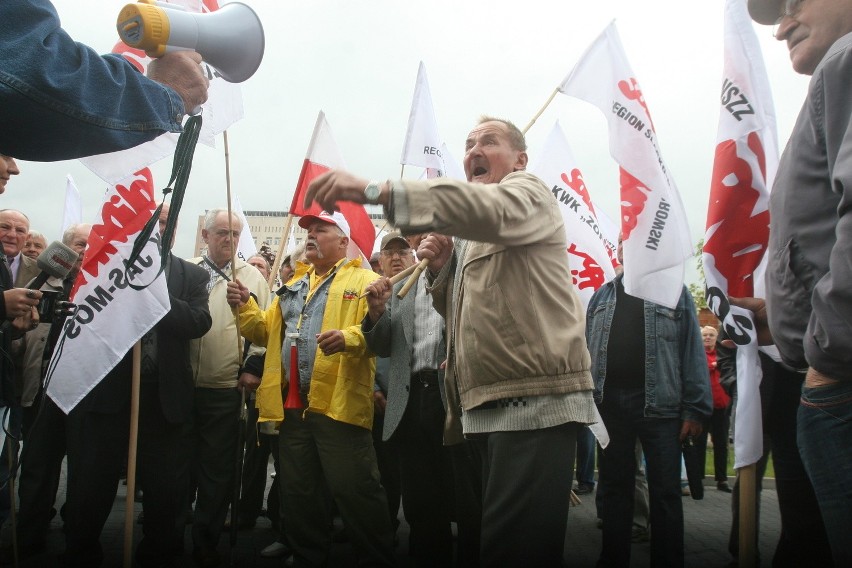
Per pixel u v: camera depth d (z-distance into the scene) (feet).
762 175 10.12
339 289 12.82
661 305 11.91
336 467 11.65
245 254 25.40
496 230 6.64
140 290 11.37
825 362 5.01
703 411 12.34
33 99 5.03
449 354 8.79
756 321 9.60
